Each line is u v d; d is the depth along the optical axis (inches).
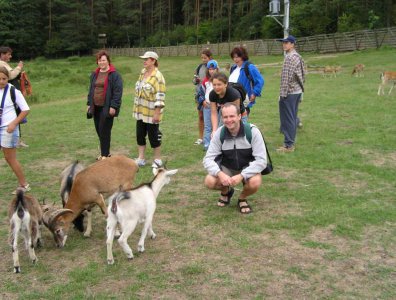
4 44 2470.5
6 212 211.0
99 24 2797.7
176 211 206.7
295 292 140.3
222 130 199.9
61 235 171.6
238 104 226.8
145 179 253.1
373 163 268.1
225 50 1867.6
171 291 142.2
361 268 153.6
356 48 1424.7
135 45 2760.8
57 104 628.1
